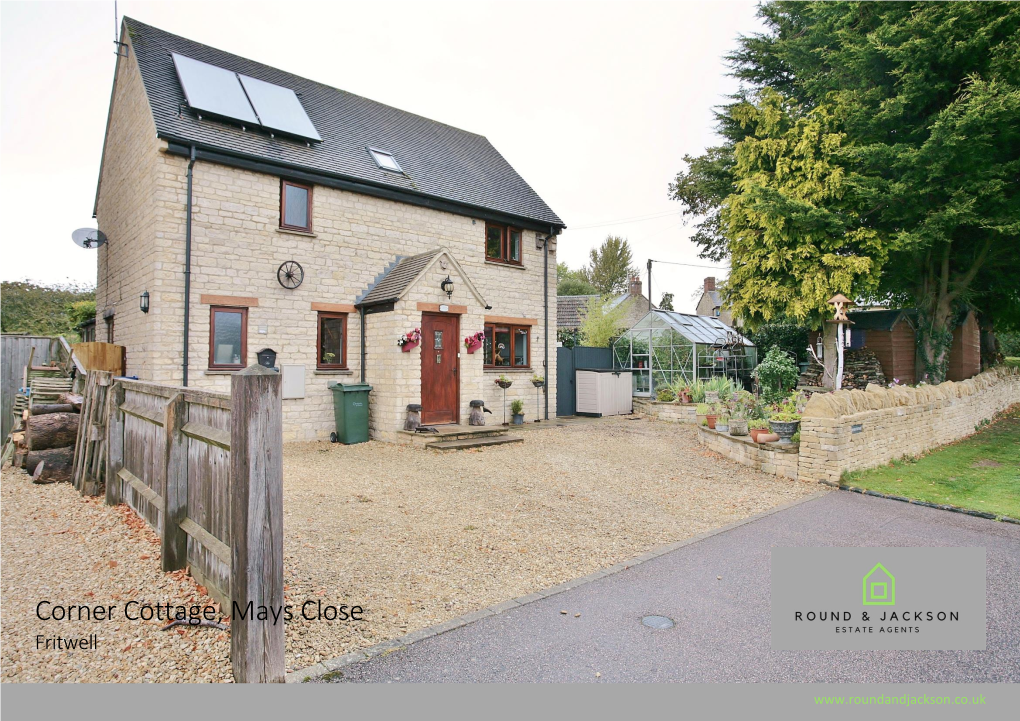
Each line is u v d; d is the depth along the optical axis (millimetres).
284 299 11758
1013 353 32312
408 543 5676
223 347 10992
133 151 11781
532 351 16344
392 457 10320
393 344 11914
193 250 10609
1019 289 17812
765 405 12555
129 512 6594
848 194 14547
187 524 4621
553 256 17078
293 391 11789
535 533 6152
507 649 3676
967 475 9320
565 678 3355
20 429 9828
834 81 14992
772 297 15398
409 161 14812
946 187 13008
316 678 3295
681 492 8281
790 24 17906
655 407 17453
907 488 8422
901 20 13016
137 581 4598
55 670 3363
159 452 5789
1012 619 4227
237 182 11172
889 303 21156
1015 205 12930
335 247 12539
